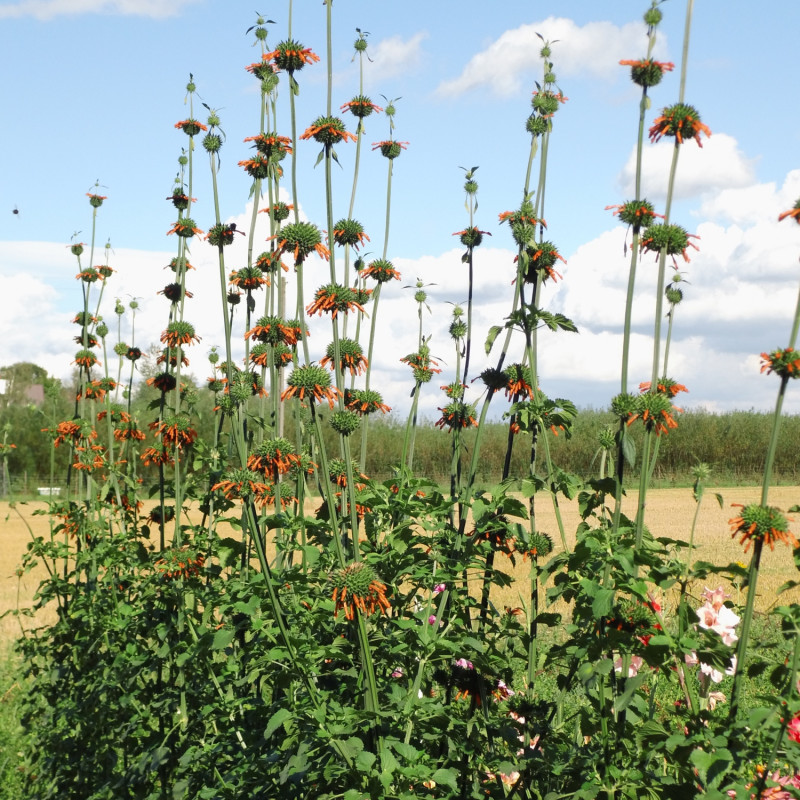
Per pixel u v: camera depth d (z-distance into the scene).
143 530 5.12
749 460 30.97
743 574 2.64
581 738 3.31
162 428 4.62
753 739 2.49
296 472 3.88
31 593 11.62
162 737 3.92
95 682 4.42
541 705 3.15
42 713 4.84
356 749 2.66
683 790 2.56
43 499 5.50
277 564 4.06
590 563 2.76
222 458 4.71
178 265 5.12
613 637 2.69
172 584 4.12
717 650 2.59
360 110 4.17
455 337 4.30
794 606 2.42
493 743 3.19
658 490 28.81
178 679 4.05
